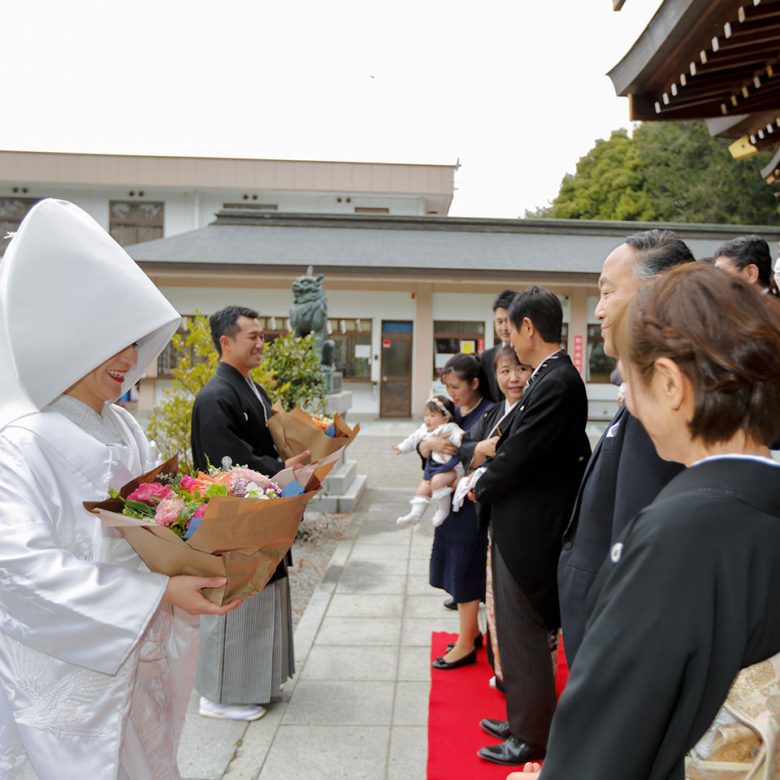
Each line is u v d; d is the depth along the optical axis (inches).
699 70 128.6
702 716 29.3
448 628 146.4
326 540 217.0
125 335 59.8
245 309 117.8
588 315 611.8
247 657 106.4
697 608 28.1
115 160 787.4
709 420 31.4
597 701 29.5
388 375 622.5
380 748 99.5
